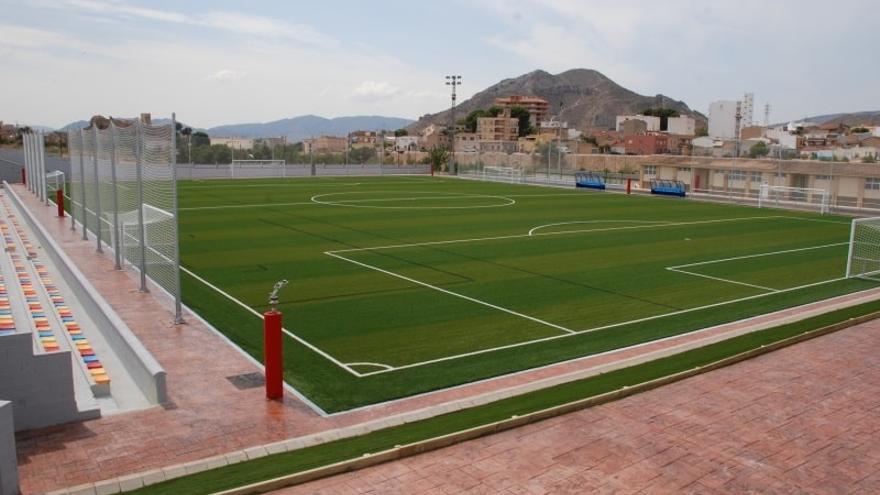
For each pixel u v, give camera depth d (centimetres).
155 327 1200
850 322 1225
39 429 770
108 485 627
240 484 626
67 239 2072
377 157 6397
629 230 2619
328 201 3534
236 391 912
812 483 648
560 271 1802
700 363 990
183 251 2022
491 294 1528
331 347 1135
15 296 1273
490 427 750
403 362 1065
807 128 14588
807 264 1964
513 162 6041
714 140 8644
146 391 890
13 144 5472
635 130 15038
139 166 1394
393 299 1470
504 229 2591
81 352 1004
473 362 1067
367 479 645
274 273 1719
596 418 793
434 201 3638
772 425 778
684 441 734
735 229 2712
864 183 4056
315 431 789
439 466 673
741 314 1388
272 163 5622
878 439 745
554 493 622
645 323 1310
